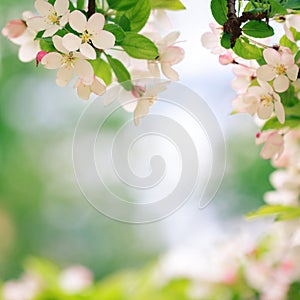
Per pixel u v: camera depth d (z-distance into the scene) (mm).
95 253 4371
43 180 4223
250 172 3502
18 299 1744
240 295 1603
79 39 1023
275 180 1386
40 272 1770
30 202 4211
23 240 4250
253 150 3486
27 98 4043
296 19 1093
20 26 1127
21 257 4234
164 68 1101
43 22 1038
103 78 1107
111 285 1762
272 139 1152
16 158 4105
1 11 3453
